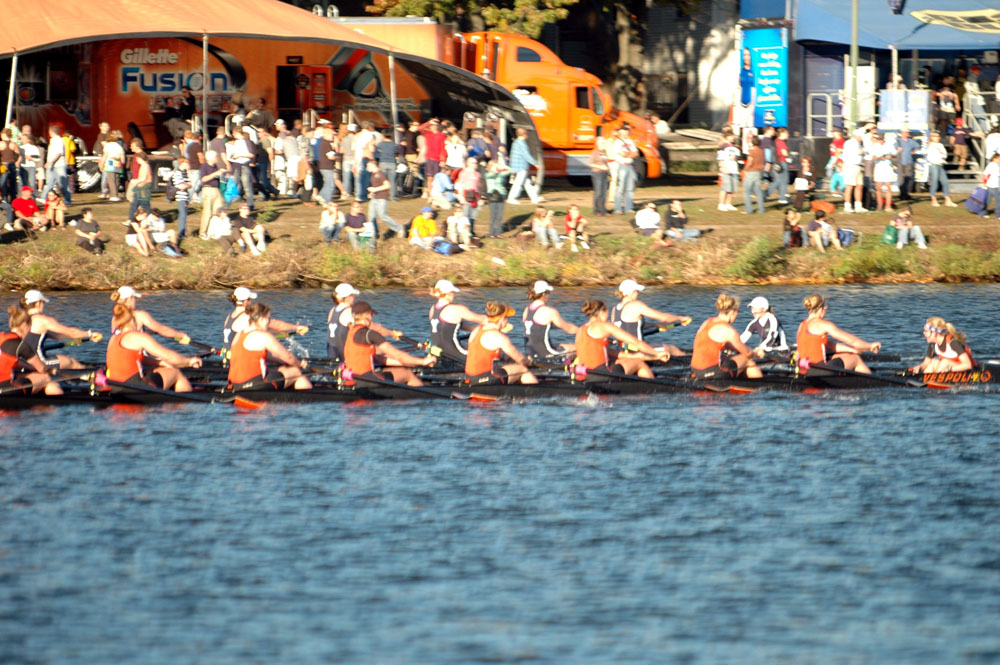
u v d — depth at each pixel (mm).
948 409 70438
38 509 53219
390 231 127500
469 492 55750
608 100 160375
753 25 156875
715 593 44625
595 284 122375
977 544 49062
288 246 123125
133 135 150750
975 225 134000
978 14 149500
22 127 138000
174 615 43000
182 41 149875
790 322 101688
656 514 52812
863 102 154750
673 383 74000
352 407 70812
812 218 133750
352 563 47469
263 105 145000
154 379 70812
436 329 76812
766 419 68312
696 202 143375
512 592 44781
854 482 56938
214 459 60531
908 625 42031
